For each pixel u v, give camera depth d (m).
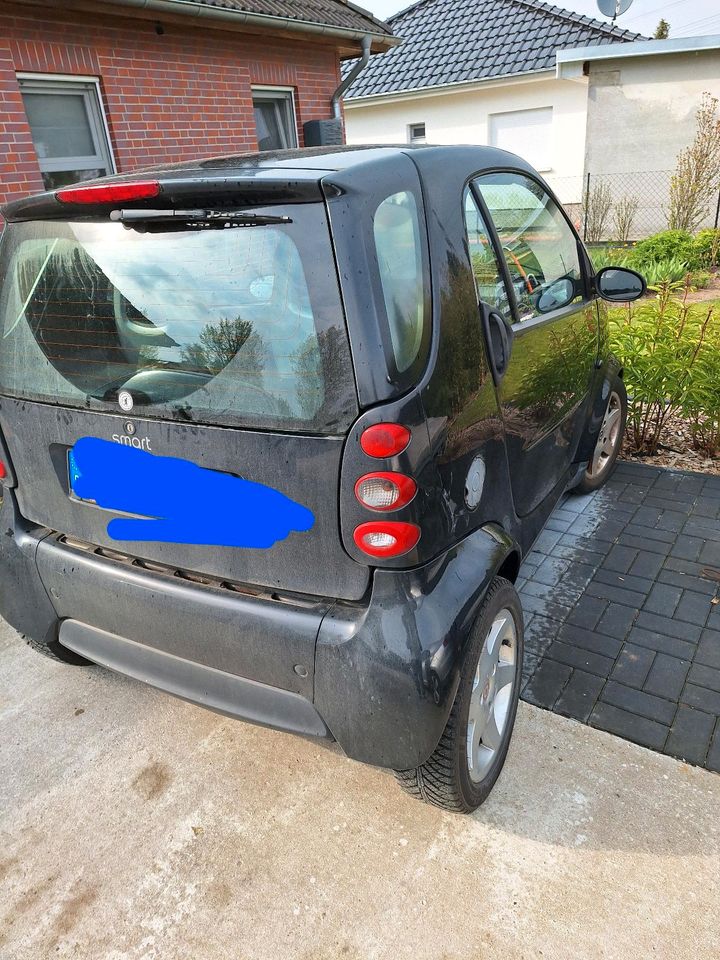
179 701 2.88
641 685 2.76
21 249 2.23
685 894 2.00
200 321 1.88
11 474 2.46
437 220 2.09
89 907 2.07
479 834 2.21
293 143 9.38
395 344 1.75
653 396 4.71
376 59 18.39
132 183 1.80
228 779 2.48
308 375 1.76
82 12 6.39
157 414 1.98
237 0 7.47
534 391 2.73
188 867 2.17
